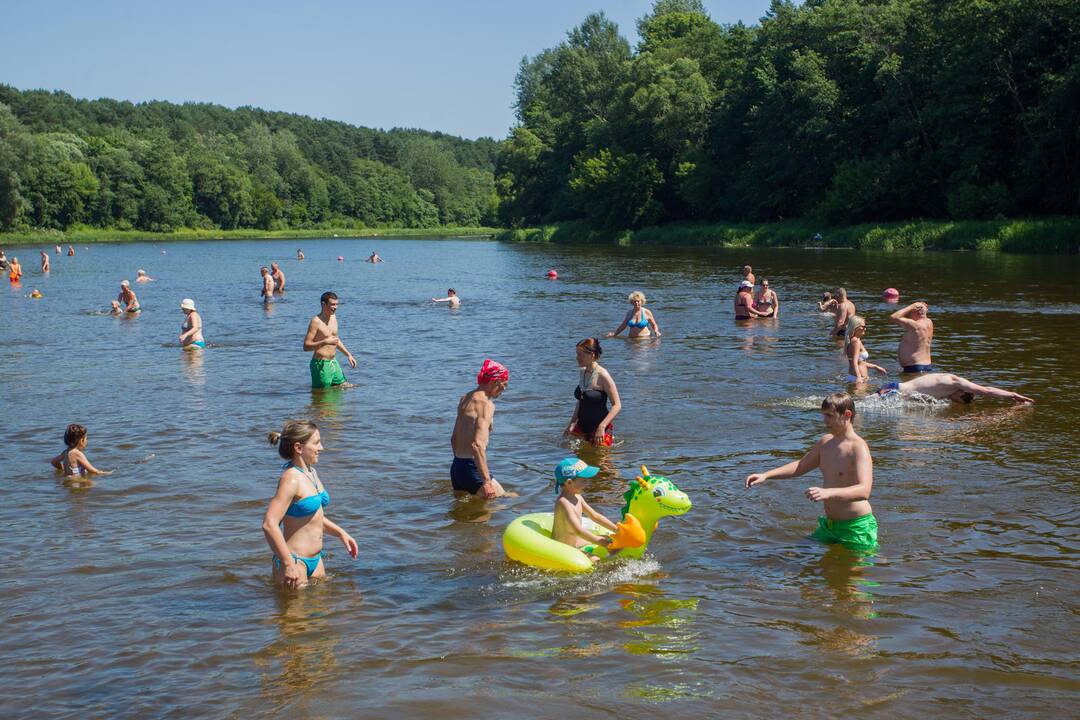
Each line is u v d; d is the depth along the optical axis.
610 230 85.88
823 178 69.19
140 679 5.49
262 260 66.94
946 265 40.22
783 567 7.16
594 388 11.02
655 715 5.01
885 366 16.25
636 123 83.50
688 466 10.03
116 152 124.12
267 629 6.16
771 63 72.44
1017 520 8.10
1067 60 53.50
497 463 10.30
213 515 8.59
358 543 7.84
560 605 6.53
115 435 11.79
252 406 13.54
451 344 20.05
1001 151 57.09
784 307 26.08
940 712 5.02
